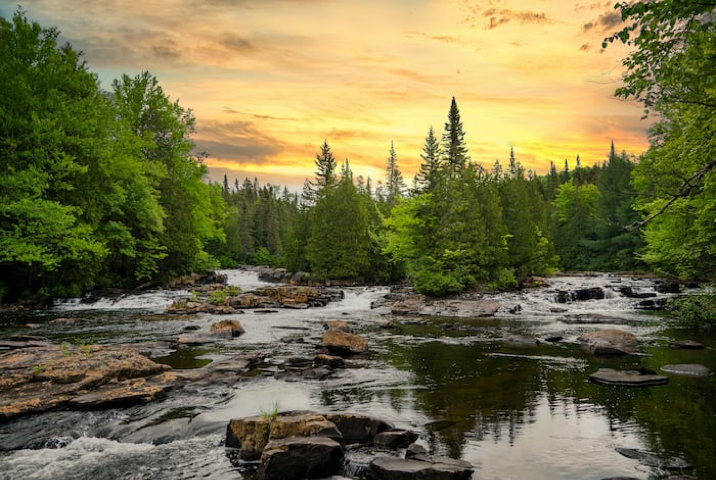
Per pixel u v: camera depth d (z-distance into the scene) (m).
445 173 44.72
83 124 30.44
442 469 6.20
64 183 28.50
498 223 45.94
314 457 6.71
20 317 25.14
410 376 12.78
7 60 28.12
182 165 51.16
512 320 26.00
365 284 57.38
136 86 48.06
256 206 120.12
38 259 26.45
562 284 45.19
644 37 7.39
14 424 8.92
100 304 31.50
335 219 57.03
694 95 9.46
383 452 7.47
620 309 31.05
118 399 9.98
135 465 7.24
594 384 11.66
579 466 6.73
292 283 58.00
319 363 14.17
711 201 17.41
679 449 7.29
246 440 7.65
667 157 17.34
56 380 10.77
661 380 11.55
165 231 45.16
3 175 26.44
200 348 16.83
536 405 9.90
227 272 75.19
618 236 59.38
